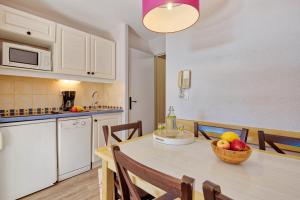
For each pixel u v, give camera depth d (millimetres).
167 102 2293
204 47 1914
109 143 1261
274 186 646
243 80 1642
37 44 2115
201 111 1954
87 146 2244
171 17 1229
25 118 1649
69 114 2027
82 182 1964
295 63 1374
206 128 1470
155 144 1177
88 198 1673
